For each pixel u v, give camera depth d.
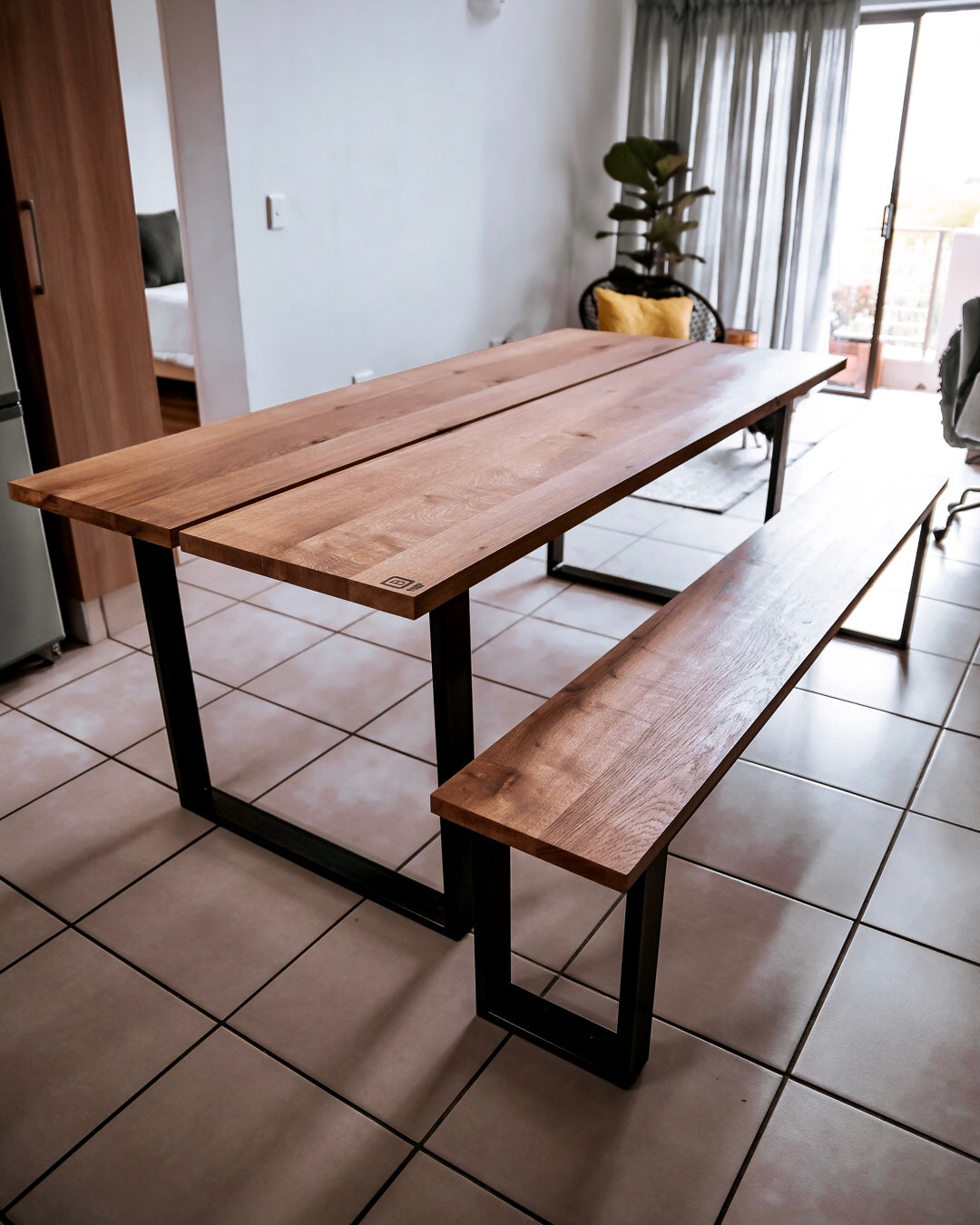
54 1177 1.45
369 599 1.45
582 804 1.40
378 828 2.21
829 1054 1.65
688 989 1.78
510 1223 1.39
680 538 3.90
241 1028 1.70
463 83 4.61
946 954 1.86
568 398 2.55
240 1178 1.45
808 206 5.84
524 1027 1.68
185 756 2.22
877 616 3.22
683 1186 1.44
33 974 1.82
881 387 6.96
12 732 2.57
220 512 1.75
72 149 2.62
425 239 4.61
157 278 5.98
